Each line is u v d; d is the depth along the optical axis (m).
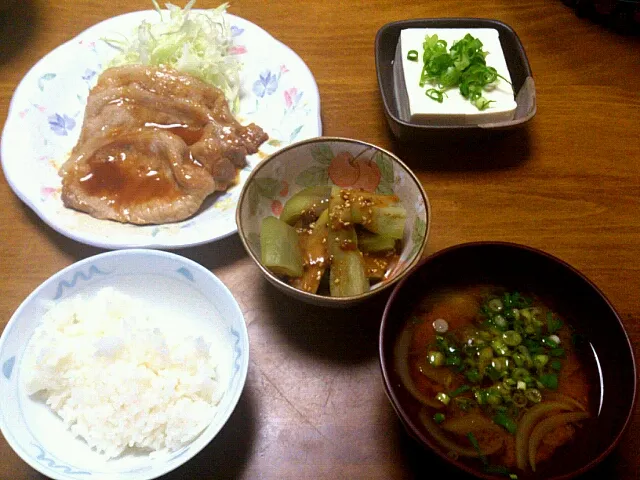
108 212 0.38
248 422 0.31
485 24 0.46
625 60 0.47
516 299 0.32
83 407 0.30
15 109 0.42
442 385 0.30
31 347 0.31
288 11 0.50
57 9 0.50
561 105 0.45
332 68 0.47
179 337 0.33
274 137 0.43
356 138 0.43
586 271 0.37
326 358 0.34
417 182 0.35
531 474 0.27
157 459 0.29
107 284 0.34
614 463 0.30
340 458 0.31
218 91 0.44
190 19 0.47
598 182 0.41
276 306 0.35
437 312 0.32
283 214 0.37
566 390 0.30
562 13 0.50
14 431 0.28
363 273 0.34
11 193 0.40
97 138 0.41
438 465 0.30
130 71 0.43
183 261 0.33
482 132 0.40
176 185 0.39
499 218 0.39
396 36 0.46
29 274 0.37
